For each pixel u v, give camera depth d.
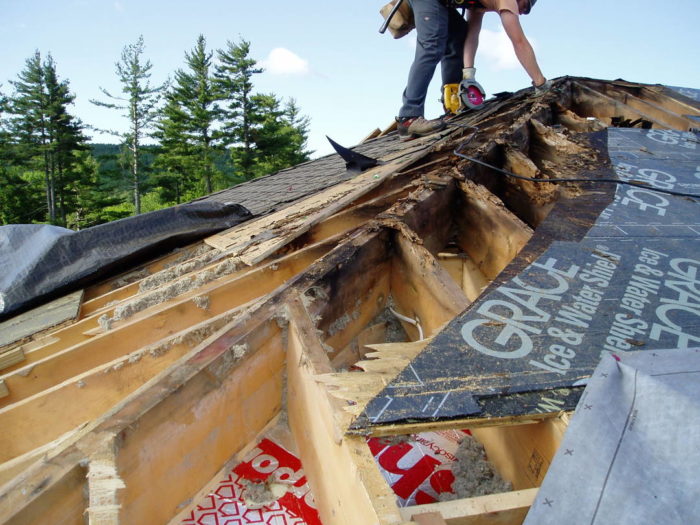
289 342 1.79
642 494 1.03
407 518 1.07
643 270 2.17
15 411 1.77
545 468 1.38
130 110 43.97
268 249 2.62
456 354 1.63
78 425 1.82
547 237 2.45
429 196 2.71
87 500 1.21
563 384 1.49
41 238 3.37
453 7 4.92
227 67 44.53
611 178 3.20
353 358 2.23
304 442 1.67
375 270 2.34
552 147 3.86
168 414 1.40
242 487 1.66
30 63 41.31
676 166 3.47
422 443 1.84
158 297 2.41
